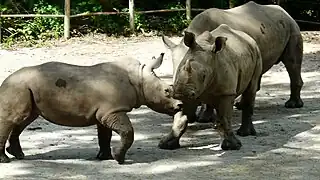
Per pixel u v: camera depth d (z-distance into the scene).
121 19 21.47
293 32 11.69
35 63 16.69
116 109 7.73
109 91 7.73
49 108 7.79
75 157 8.37
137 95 7.93
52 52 18.14
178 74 7.66
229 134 8.77
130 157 8.37
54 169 7.76
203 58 7.91
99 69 7.90
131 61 8.02
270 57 10.99
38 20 20.16
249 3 11.33
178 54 8.45
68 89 7.71
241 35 9.42
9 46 18.77
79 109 7.75
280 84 14.23
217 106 8.70
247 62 9.08
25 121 7.87
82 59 17.27
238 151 8.70
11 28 19.72
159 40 20.42
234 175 7.60
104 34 20.91
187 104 8.75
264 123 10.51
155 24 22.12
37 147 8.95
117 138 9.43
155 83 7.91
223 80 8.41
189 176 7.54
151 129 10.17
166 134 9.83
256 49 9.50
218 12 10.38
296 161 8.23
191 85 7.59
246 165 8.02
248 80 9.26
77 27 21.06
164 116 11.21
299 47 11.78
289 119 10.82
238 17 10.58
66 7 19.97
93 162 8.09
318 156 8.48
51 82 7.73
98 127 8.11
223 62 8.40
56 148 8.89
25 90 7.74
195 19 10.27
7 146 8.43
